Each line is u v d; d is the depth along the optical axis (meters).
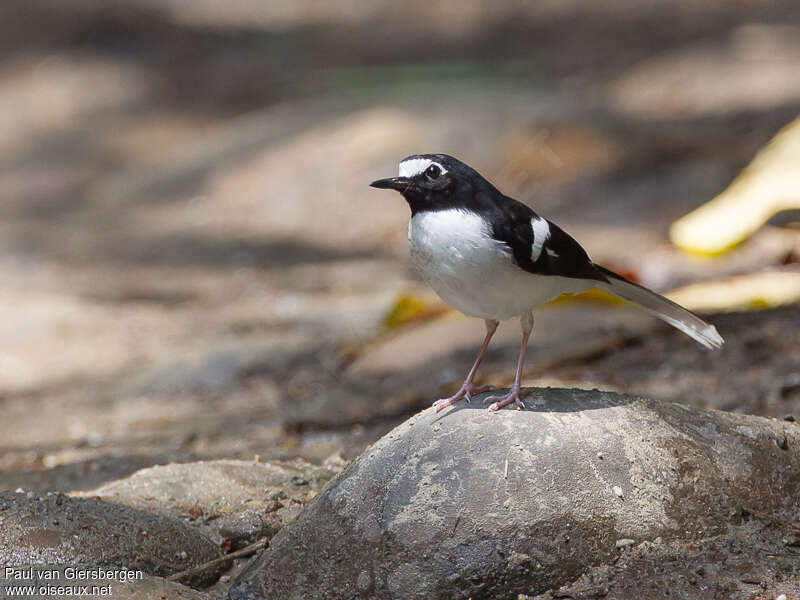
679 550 5.91
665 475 6.12
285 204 23.08
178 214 23.81
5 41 37.50
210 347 13.66
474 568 5.72
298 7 42.97
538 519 5.82
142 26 38.56
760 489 6.32
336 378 11.86
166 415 11.34
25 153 30.52
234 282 18.27
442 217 6.23
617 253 15.95
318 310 15.48
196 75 35.12
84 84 34.38
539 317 11.96
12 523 6.40
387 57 36.34
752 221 13.94
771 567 5.81
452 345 11.78
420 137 23.75
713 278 13.00
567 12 39.69
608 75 30.98
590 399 6.54
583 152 22.25
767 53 31.41
